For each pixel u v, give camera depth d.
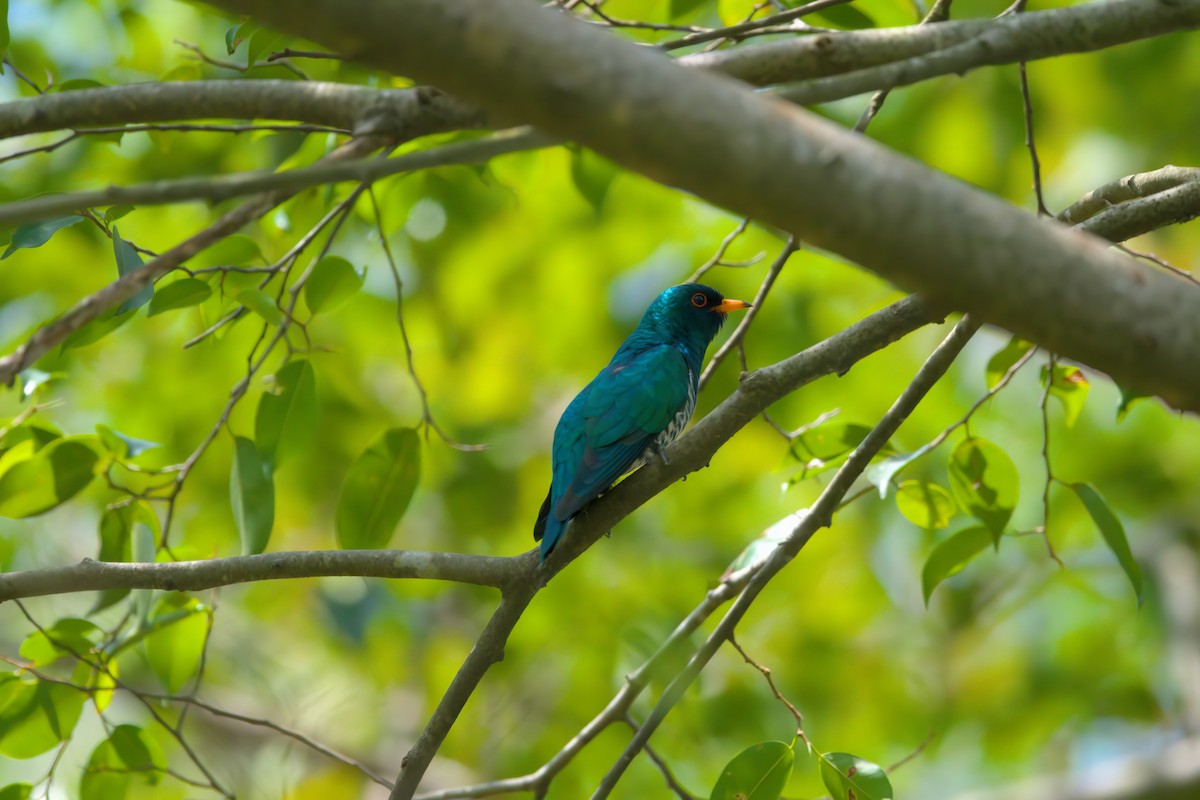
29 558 14.99
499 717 15.61
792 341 13.80
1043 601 16.75
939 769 17.67
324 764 16.14
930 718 15.59
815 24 8.31
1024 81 6.92
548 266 14.83
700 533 15.76
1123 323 2.94
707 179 3.06
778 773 6.85
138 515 7.80
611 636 14.70
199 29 13.27
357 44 3.20
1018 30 4.74
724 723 14.30
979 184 14.10
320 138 9.36
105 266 13.72
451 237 14.42
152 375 14.77
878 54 5.21
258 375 14.28
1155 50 13.63
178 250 4.48
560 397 17.33
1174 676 15.53
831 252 3.13
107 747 7.75
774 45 5.24
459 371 15.73
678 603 15.10
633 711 13.55
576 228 14.45
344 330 15.10
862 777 6.70
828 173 2.98
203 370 14.48
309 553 6.55
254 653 17.00
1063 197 15.05
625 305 15.42
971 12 12.77
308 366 7.61
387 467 8.00
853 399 14.55
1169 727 15.41
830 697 15.20
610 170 10.04
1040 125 13.73
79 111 5.52
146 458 13.74
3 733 7.65
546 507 8.16
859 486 15.57
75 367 14.34
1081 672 15.95
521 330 15.38
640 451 7.92
